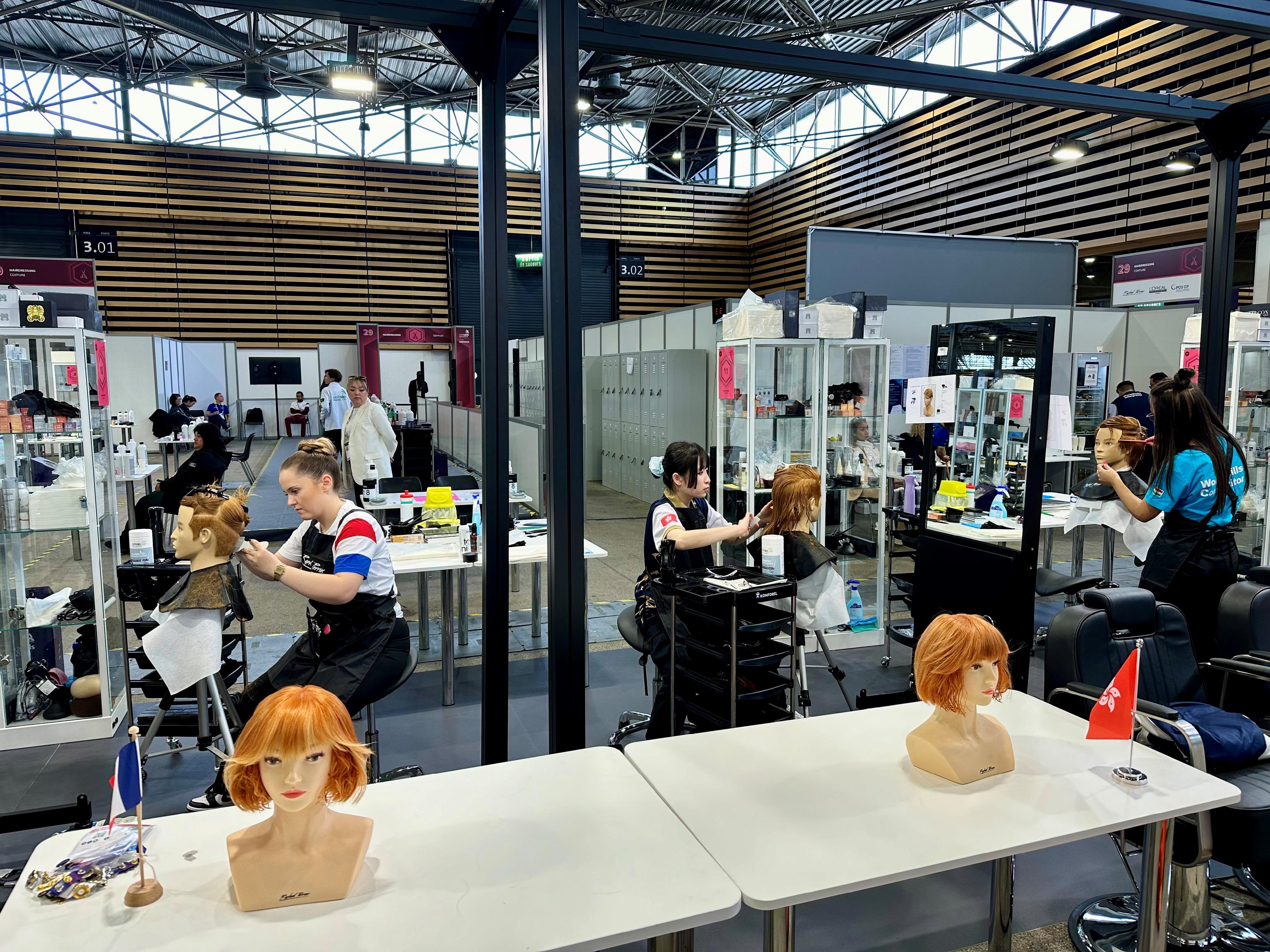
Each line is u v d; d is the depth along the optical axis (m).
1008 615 2.93
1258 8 2.90
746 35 11.95
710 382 9.77
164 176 15.25
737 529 3.07
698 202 18.12
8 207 14.47
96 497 3.56
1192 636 3.24
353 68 9.00
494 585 2.93
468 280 17.39
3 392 3.48
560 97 2.16
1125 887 2.51
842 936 2.29
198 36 10.82
